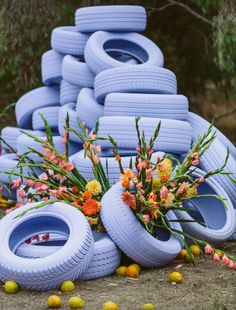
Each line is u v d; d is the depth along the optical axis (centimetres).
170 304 476
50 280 501
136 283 523
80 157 618
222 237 605
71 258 502
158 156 597
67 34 767
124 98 649
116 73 674
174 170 612
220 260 564
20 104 827
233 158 677
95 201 550
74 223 523
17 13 920
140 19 756
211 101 1152
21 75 961
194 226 594
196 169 633
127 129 623
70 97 767
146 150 577
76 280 526
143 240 537
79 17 755
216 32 803
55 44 780
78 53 767
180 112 659
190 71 1041
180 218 595
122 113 649
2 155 816
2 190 749
